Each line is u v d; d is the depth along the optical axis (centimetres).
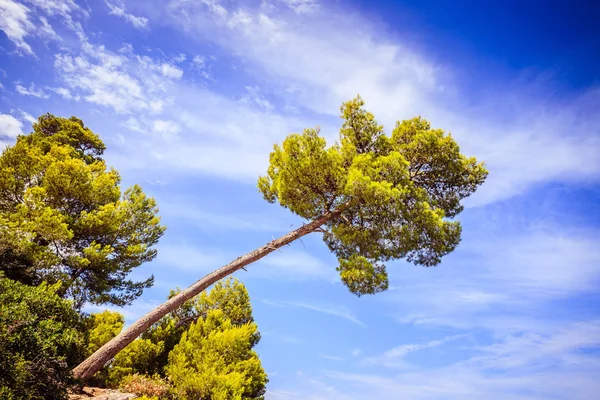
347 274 1340
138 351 1482
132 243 1808
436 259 1478
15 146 1669
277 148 1482
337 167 1340
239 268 1341
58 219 1463
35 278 1427
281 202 1470
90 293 1678
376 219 1366
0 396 671
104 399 1069
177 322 1808
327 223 1483
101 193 1723
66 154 1819
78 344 1123
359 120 1527
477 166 1541
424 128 1555
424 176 1575
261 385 1661
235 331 1572
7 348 716
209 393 1345
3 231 1317
